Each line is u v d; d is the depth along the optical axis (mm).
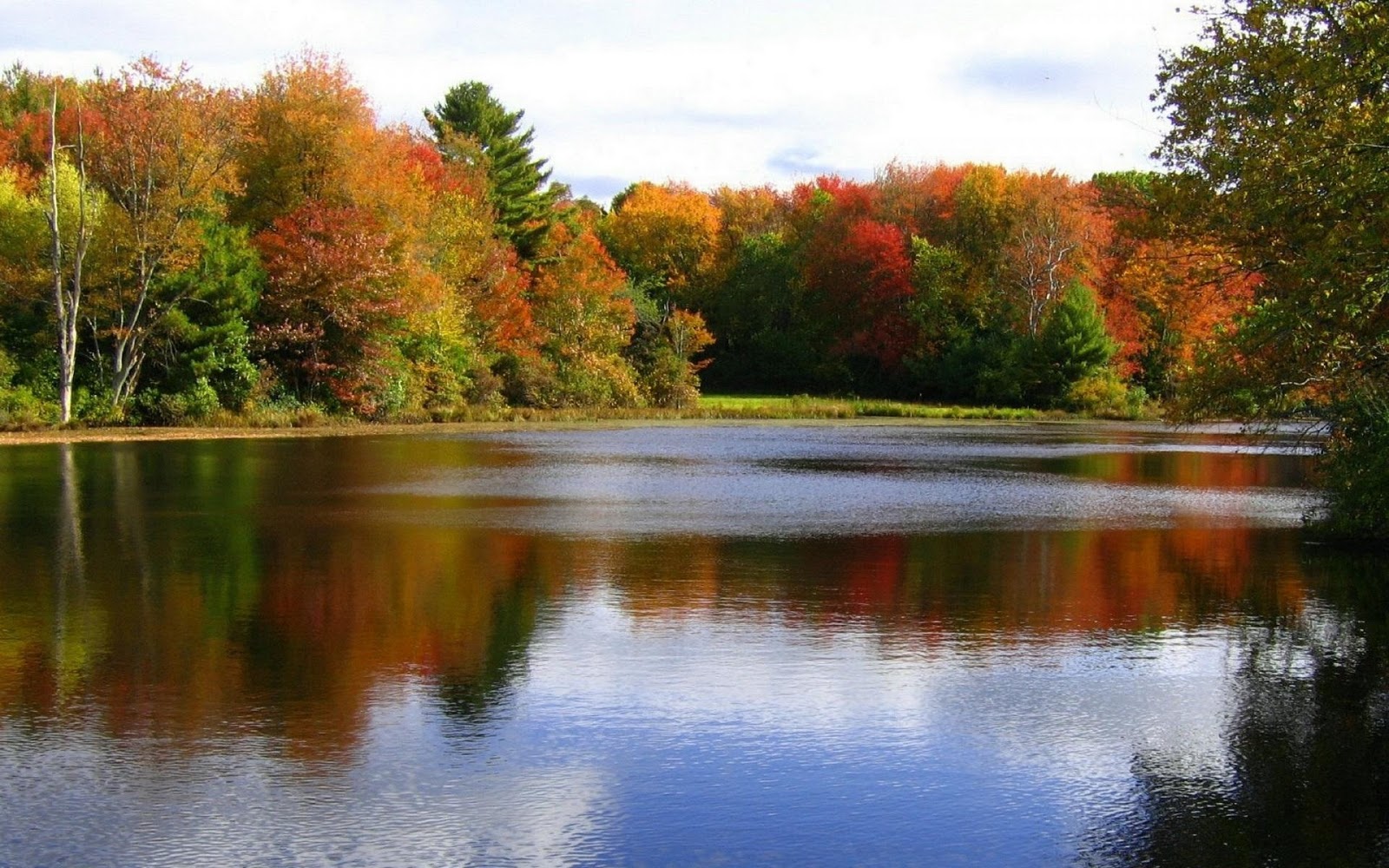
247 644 9938
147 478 24047
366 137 48375
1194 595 12617
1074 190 73500
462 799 6570
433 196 55562
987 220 77625
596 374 57344
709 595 12273
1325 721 8117
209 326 42188
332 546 15484
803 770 7086
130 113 40188
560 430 46094
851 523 18453
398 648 9828
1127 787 6875
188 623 10695
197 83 41250
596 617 11141
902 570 14039
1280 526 18672
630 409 56250
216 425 40656
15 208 40469
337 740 7480
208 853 5852
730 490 23672
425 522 18062
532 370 55656
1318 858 5957
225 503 20078
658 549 15461
